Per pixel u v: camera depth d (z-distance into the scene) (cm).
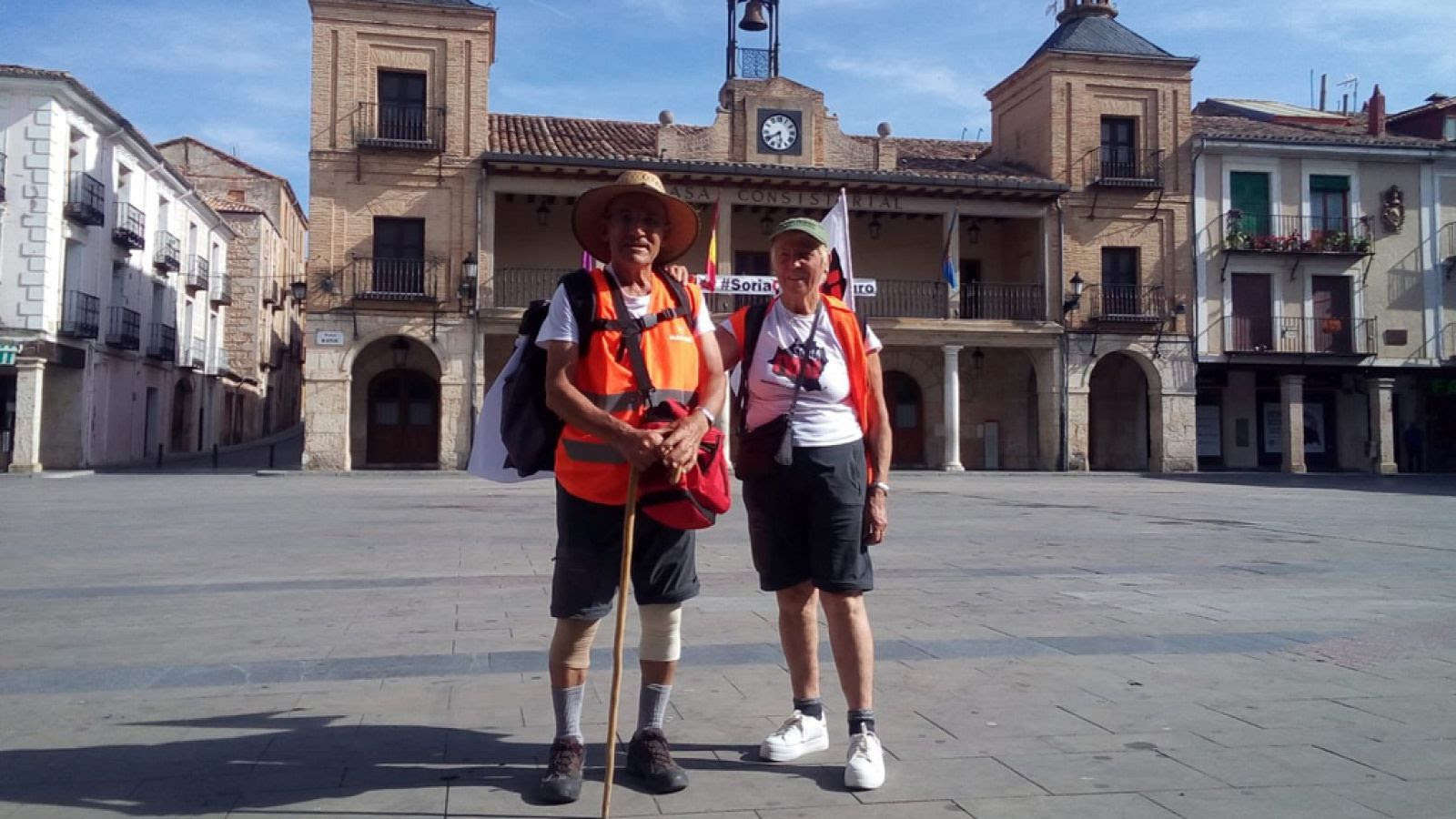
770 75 3083
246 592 715
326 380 2664
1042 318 3019
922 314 3142
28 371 2656
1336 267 3150
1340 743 371
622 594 306
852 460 352
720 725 393
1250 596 703
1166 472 3003
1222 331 3103
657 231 343
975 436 3183
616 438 312
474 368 2716
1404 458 3269
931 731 386
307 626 589
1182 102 3108
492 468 363
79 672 475
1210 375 3189
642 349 333
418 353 2888
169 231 3609
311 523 1270
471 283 2695
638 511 331
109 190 3052
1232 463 3203
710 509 330
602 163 2705
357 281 2683
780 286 367
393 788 323
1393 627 590
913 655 512
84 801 310
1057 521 1367
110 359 3094
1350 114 4088
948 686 451
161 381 3578
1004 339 2952
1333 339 3156
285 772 338
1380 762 351
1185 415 3056
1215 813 305
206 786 323
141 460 3378
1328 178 3180
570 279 335
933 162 3197
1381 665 493
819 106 2928
